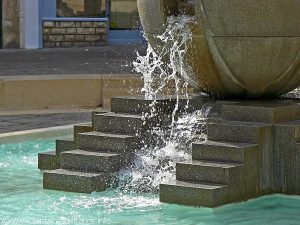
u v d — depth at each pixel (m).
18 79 16.17
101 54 27.39
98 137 9.88
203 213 8.57
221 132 9.27
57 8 30.84
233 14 9.37
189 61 9.92
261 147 9.12
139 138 9.90
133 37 31.92
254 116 9.39
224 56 9.60
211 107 10.12
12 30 30.17
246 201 8.96
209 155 9.05
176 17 9.88
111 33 31.86
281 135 9.23
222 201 8.69
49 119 15.04
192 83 10.40
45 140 13.16
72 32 31.11
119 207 8.85
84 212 8.70
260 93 9.99
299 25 9.43
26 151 12.18
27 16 30.23
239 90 9.99
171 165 9.61
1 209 8.86
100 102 16.50
